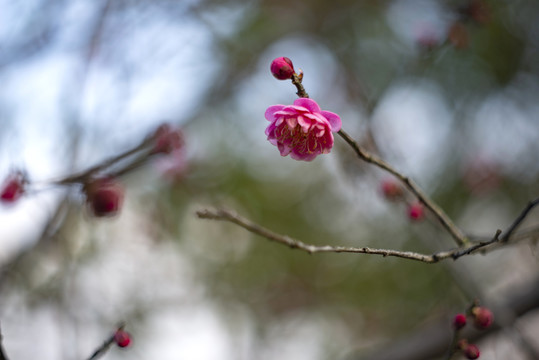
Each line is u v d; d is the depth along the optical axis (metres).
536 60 6.07
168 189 6.06
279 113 2.47
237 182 6.64
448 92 6.12
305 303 7.31
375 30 6.33
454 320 2.98
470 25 5.46
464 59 6.01
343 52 6.29
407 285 6.53
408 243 6.42
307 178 6.90
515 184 6.08
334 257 6.99
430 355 5.15
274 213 6.92
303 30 6.89
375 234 6.70
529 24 6.04
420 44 4.98
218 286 6.90
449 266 4.30
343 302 7.15
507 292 4.91
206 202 6.24
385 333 6.88
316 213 6.95
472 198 6.18
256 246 6.98
